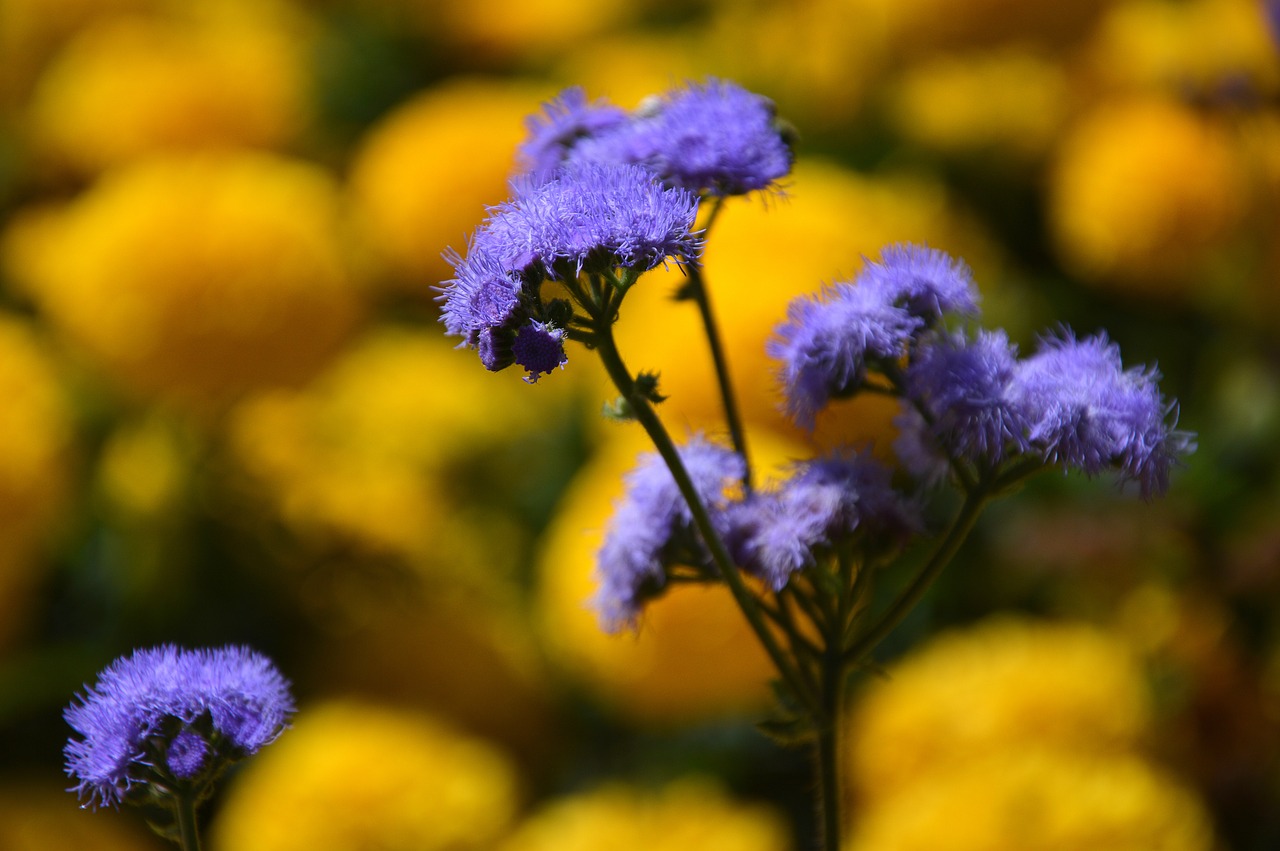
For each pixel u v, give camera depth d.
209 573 0.83
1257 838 0.76
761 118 0.61
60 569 0.83
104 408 0.85
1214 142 0.85
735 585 0.54
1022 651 0.76
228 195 0.83
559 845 0.76
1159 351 0.86
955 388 0.53
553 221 0.47
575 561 0.78
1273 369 0.82
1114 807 0.72
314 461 0.85
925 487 0.60
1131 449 0.52
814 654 0.59
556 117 0.63
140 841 0.79
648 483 0.61
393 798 0.77
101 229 0.82
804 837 0.79
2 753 0.81
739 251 0.80
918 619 0.81
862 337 0.55
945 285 0.56
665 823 0.76
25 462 0.80
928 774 0.75
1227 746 0.77
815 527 0.57
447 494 0.86
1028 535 0.79
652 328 0.79
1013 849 0.71
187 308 0.81
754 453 0.76
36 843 0.77
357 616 0.84
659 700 0.78
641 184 0.49
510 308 0.47
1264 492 0.80
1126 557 0.79
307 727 0.80
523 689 0.82
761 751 0.80
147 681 0.48
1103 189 0.86
